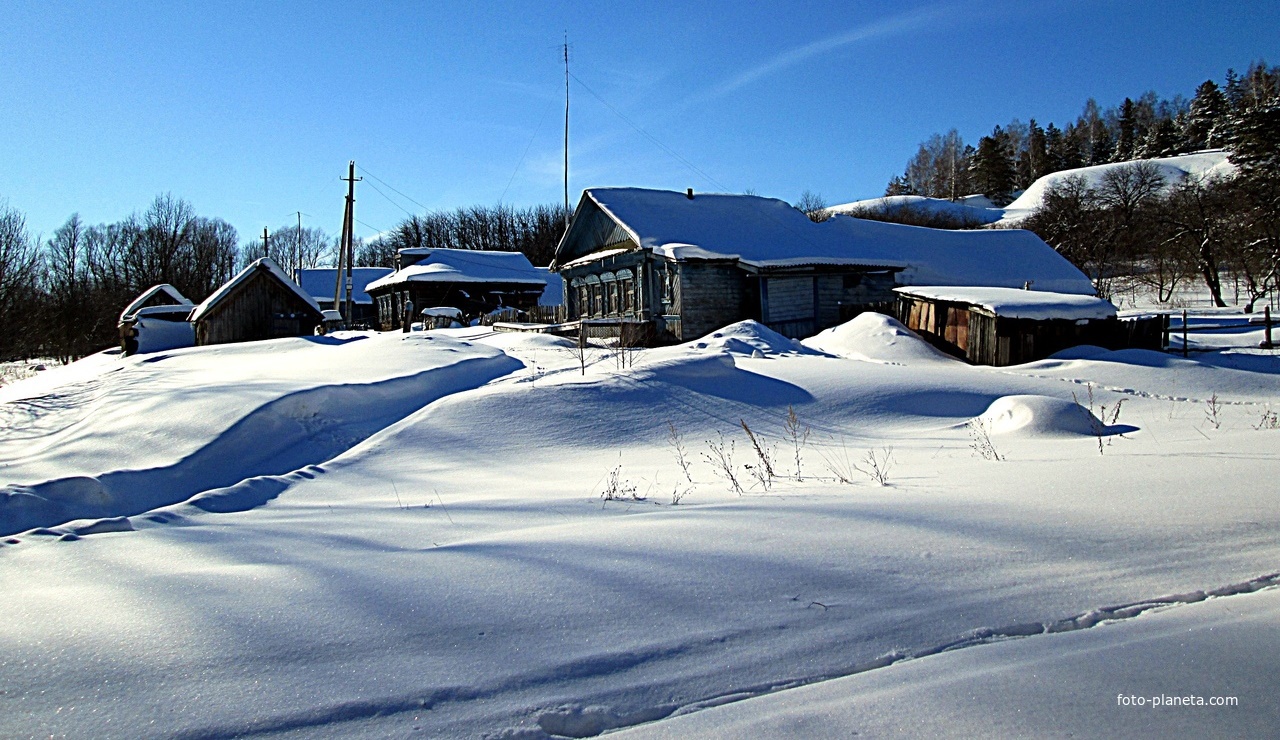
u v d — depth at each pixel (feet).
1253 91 359.25
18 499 21.59
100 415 34.50
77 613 11.53
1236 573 11.91
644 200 87.45
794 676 9.36
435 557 13.93
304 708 8.75
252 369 44.11
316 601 11.75
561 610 11.23
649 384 37.88
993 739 7.61
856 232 99.45
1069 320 59.72
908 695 8.65
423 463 28.22
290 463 29.45
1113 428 34.83
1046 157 386.73
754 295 77.51
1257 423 34.73
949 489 18.85
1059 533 13.98
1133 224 175.01
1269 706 7.95
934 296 65.46
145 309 85.66
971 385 43.57
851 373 44.37
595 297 91.86
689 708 8.74
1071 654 9.46
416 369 41.29
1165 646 9.49
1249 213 143.84
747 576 12.34
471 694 9.04
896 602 11.30
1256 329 88.22
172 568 14.06
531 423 32.86
